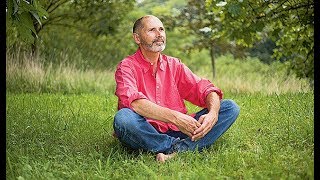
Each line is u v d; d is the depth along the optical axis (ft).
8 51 33.35
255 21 26.78
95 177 12.31
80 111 20.74
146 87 14.56
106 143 15.47
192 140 13.67
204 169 12.67
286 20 27.58
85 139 15.90
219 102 14.51
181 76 15.03
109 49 45.19
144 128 13.73
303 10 27.22
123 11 41.45
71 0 40.14
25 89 30.12
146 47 14.30
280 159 13.14
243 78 33.32
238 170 12.49
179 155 13.88
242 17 25.71
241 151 14.32
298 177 11.61
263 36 36.99
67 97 25.43
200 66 52.49
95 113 20.35
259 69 46.03
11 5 14.84
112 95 27.58
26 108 20.65
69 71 32.86
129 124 13.50
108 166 12.99
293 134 15.24
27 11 15.30
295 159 12.98
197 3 37.42
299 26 28.27
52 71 32.65
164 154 14.06
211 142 14.56
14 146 14.67
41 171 12.83
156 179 12.10
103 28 39.96
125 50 46.60
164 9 56.95
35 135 16.08
